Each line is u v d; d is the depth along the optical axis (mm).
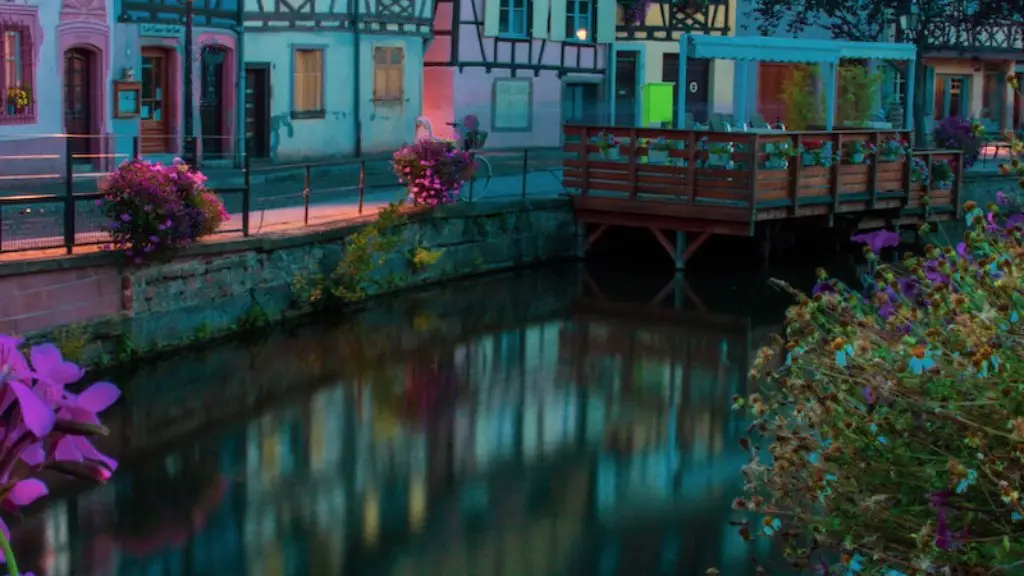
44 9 21953
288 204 18500
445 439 11469
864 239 5164
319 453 10984
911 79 23438
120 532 9125
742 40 20359
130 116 23812
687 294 18375
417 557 8727
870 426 4121
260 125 27922
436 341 15180
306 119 28797
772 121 38531
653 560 8664
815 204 19875
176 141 25047
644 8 36250
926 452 4141
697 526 9328
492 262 19531
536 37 34406
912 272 5074
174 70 25094
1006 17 35438
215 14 25859
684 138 19453
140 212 13000
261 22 27625
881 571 4043
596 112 36438
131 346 13148
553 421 12086
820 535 4359
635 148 19922
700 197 19375
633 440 11484
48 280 12242
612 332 15938
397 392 12969
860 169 20688
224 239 14609
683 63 19812
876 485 4160
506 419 12133
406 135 31453
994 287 4293
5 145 21234
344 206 18469
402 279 17875
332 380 13312
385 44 30594
